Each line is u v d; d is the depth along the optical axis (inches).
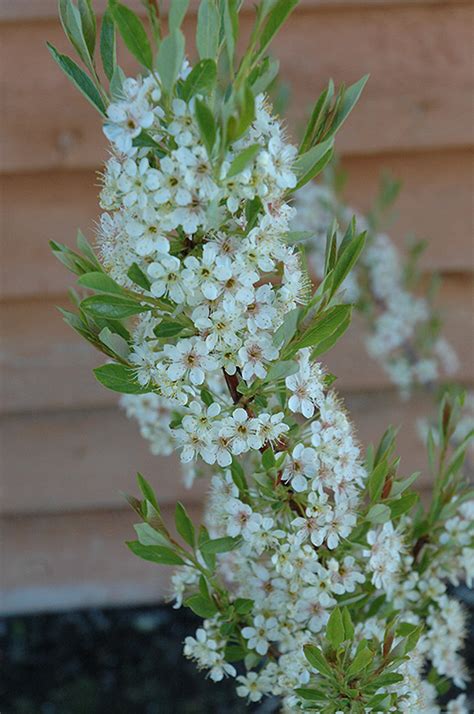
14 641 53.3
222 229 23.9
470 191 45.2
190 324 24.2
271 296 24.1
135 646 52.7
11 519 50.1
